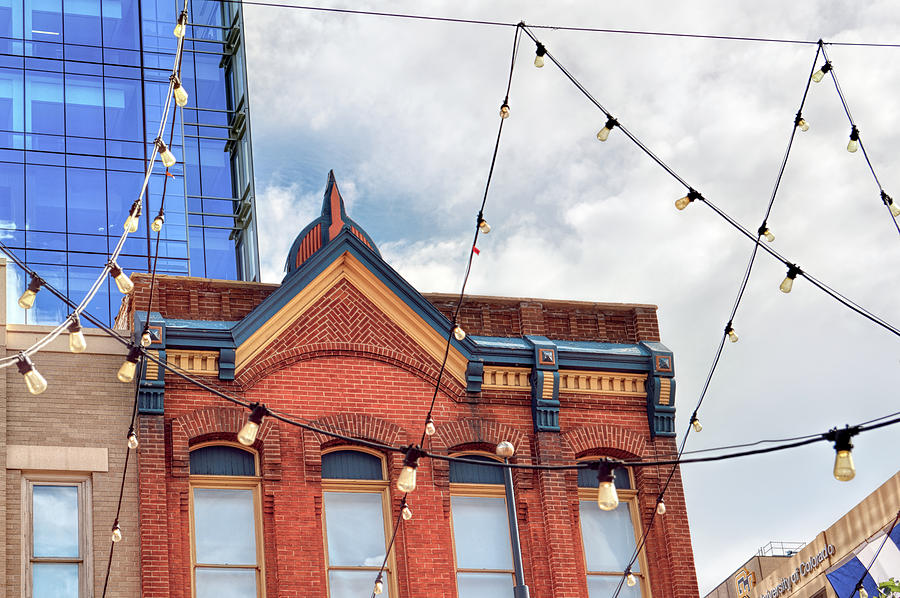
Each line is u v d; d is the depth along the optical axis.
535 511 28.91
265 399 27.95
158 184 66.50
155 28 70.25
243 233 69.12
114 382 27.16
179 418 27.12
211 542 26.77
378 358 29.02
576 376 30.20
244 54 71.56
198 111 70.12
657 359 30.39
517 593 24.52
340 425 28.12
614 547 29.38
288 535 26.92
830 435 16.16
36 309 61.66
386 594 27.36
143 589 25.45
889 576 46.22
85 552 25.70
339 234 29.31
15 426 26.19
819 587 51.97
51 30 67.31
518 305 30.88
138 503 26.38
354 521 27.81
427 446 28.59
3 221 62.62
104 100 67.06
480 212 21.17
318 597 26.58
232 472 27.45
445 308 30.39
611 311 31.47
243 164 69.81
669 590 29.06
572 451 29.52
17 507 25.53
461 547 28.33
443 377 29.27
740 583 62.31
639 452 29.91
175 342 27.50
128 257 64.31
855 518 49.28
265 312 28.28
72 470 26.20
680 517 29.66
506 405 29.58
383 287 29.44
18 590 24.94
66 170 64.62
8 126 64.50
